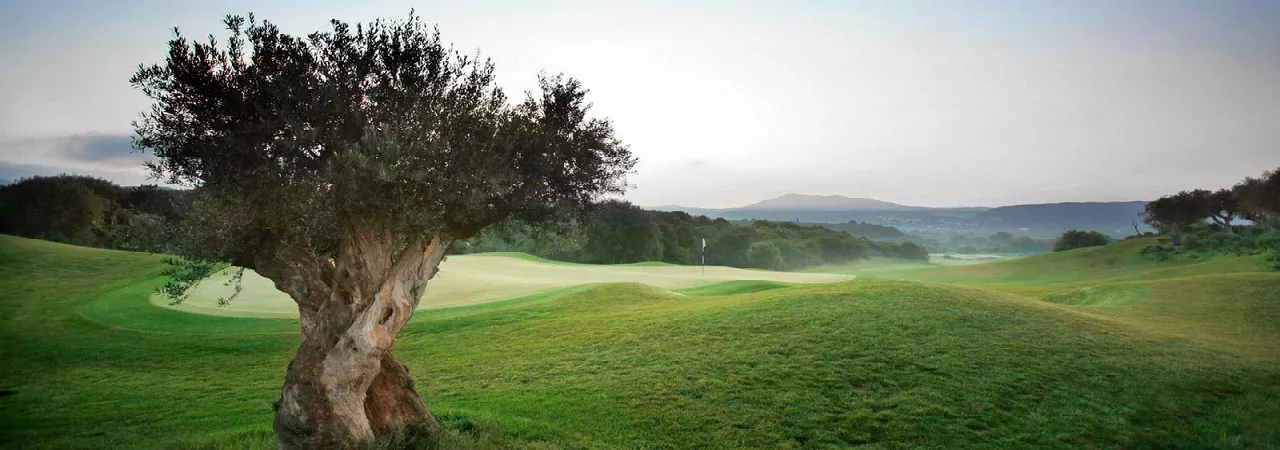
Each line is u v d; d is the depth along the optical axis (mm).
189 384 17906
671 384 15109
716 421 12703
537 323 25078
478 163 9297
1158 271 58000
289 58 9055
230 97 8656
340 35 9445
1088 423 12211
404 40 9898
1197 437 11586
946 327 18875
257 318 26406
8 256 38812
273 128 8594
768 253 133125
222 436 12102
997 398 13461
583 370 17188
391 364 11375
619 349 19078
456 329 24734
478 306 30312
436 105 9602
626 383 15508
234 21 9000
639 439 11891
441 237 10578
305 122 8797
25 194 61094
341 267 10109
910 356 16188
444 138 9430
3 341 22828
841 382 14586
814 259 160625
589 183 11008
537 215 10883
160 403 15742
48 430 13367
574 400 14383
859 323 19516
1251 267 50438
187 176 9055
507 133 9844
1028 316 20719
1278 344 19266
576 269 51281
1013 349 16781
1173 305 27594
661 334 20312
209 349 21969
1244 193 72562
